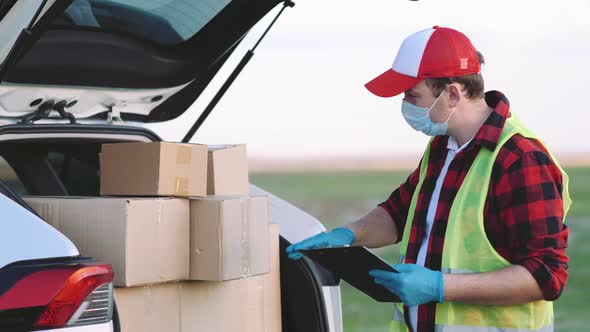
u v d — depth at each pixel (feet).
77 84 14.46
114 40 14.48
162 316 12.78
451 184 12.93
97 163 15.25
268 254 13.57
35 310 10.89
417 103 13.12
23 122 14.43
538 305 12.79
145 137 15.29
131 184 13.15
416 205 13.42
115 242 12.33
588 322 47.80
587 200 123.75
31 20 12.62
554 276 12.32
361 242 14.76
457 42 12.99
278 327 14.38
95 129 14.60
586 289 59.52
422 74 12.93
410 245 13.34
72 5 13.74
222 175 14.26
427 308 13.06
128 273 12.29
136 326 12.53
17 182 14.87
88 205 12.53
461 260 12.70
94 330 11.25
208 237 12.84
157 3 14.32
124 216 12.28
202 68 15.56
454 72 12.87
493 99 13.34
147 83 15.20
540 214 12.34
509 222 12.51
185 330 13.03
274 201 15.55
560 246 12.43
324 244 14.37
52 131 14.14
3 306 10.77
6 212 11.21
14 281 10.87
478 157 12.76
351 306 52.47
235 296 13.64
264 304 14.11
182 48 15.30
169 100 16.07
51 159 15.26
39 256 11.10
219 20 14.85
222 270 12.80
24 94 14.11
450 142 13.32
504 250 12.69
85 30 14.20
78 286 11.09
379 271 12.67
